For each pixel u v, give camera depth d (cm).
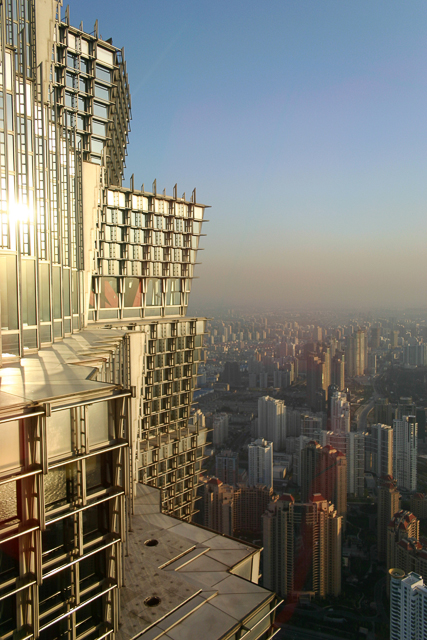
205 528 2525
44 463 1097
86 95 3975
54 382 1348
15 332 1919
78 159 3231
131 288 4806
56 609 1237
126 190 4534
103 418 1335
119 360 2519
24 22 2241
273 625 1911
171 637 1588
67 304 2784
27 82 2189
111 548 1394
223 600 1831
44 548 1196
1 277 1872
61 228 2592
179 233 5316
